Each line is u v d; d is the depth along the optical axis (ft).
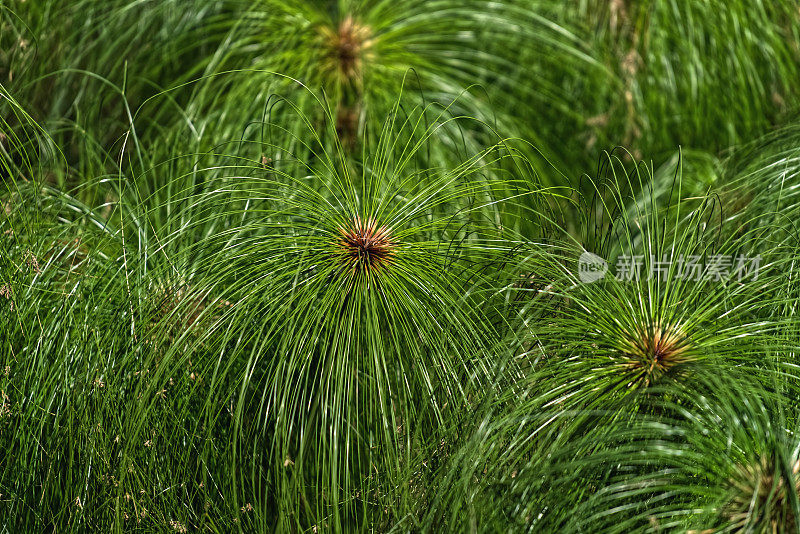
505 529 8.15
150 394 8.31
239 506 8.39
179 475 8.39
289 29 9.34
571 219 9.26
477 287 8.46
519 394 8.26
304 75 9.29
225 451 8.38
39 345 8.43
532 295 8.48
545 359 8.35
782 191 8.75
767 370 8.21
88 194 9.04
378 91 9.34
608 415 8.18
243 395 8.22
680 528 8.04
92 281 8.52
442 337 8.32
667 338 8.22
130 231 8.68
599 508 8.14
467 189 8.52
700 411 8.16
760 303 8.32
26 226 8.53
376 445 8.35
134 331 8.38
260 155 8.89
